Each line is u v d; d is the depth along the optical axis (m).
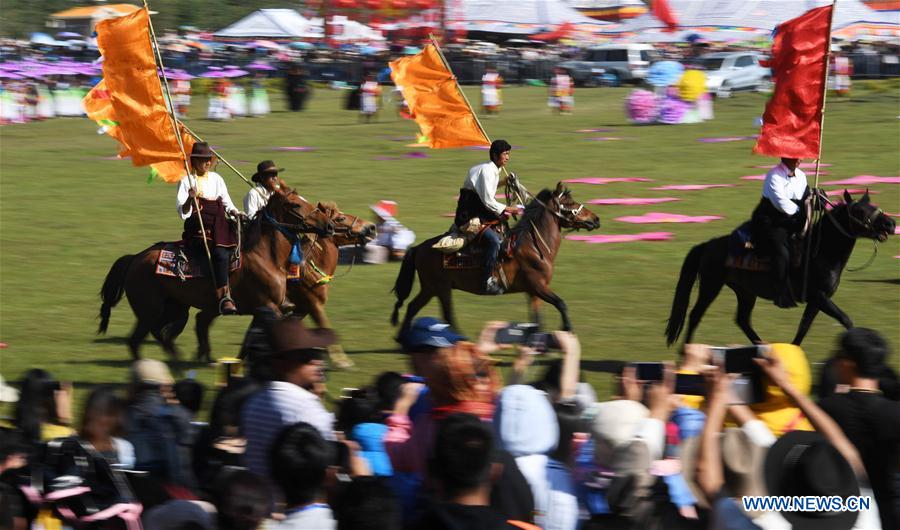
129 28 14.93
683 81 50.97
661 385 7.12
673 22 84.56
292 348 7.34
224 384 9.95
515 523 5.90
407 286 16.44
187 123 53.62
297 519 6.09
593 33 89.81
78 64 69.88
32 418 8.28
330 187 32.50
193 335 17.25
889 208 27.88
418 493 6.94
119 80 15.09
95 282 21.14
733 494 6.51
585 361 15.09
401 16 84.19
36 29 101.19
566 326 15.94
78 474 6.97
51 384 8.49
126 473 7.27
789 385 6.82
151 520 6.77
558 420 7.46
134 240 25.41
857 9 79.50
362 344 16.48
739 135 45.16
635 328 17.14
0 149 42.59
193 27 102.75
